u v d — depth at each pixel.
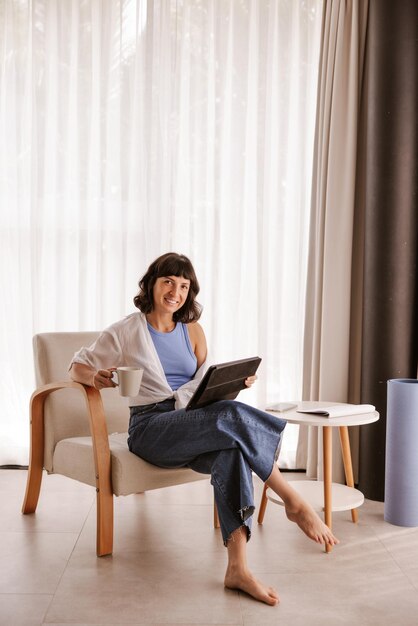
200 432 2.21
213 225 3.43
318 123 3.34
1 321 3.50
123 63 3.41
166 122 3.45
